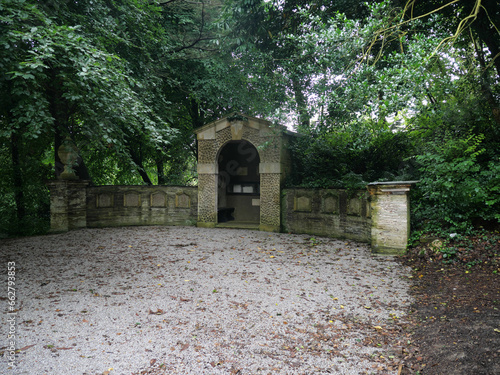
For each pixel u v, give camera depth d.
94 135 7.98
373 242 6.88
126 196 11.08
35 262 6.37
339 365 2.91
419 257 6.11
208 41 11.79
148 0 10.57
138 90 9.98
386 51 8.45
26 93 6.42
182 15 12.16
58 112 8.67
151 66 10.41
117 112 7.86
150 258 6.70
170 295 4.64
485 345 2.91
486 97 6.57
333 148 9.00
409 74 5.03
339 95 6.88
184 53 11.91
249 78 12.03
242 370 2.82
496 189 5.86
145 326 3.66
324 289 4.87
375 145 8.35
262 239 8.67
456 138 6.86
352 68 6.32
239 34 10.23
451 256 5.60
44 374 2.72
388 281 5.18
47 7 7.18
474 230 6.06
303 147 10.14
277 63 9.95
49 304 4.28
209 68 11.91
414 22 6.05
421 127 7.82
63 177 9.93
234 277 5.46
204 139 10.63
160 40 10.82
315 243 8.12
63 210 9.66
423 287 4.79
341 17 5.90
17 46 6.51
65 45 6.50
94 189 10.66
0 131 6.50
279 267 6.05
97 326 3.65
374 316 3.92
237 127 10.18
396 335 3.45
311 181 9.66
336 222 8.78
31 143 10.13
